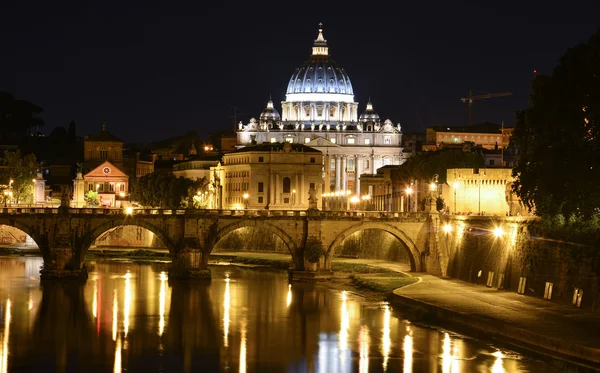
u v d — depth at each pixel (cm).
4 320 16488
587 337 13925
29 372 13262
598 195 16100
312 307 17862
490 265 19438
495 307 16400
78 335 15400
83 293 19400
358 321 16462
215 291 19888
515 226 18500
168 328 15962
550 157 16250
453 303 16950
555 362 13425
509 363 13425
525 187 17175
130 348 14588
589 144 16188
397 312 17275
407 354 14062
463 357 13788
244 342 14975
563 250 16612
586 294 15875
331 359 13912
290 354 14212
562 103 16262
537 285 17400
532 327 14612
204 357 14050
